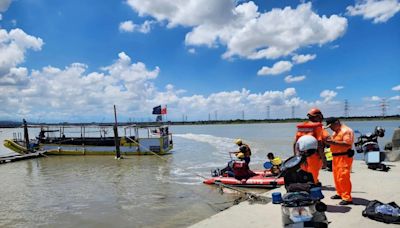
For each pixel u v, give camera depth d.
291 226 4.73
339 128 7.77
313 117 7.29
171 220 10.00
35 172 22.62
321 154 7.17
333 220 6.69
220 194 12.94
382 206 6.63
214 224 7.09
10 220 10.98
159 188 14.90
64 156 32.81
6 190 16.06
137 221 10.15
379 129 13.12
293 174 5.75
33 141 35.75
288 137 55.59
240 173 13.86
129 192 14.40
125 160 28.16
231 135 67.19
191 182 15.96
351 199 7.71
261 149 32.34
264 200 8.86
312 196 4.89
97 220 10.54
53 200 13.58
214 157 27.55
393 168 12.43
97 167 24.12
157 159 27.89
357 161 14.45
